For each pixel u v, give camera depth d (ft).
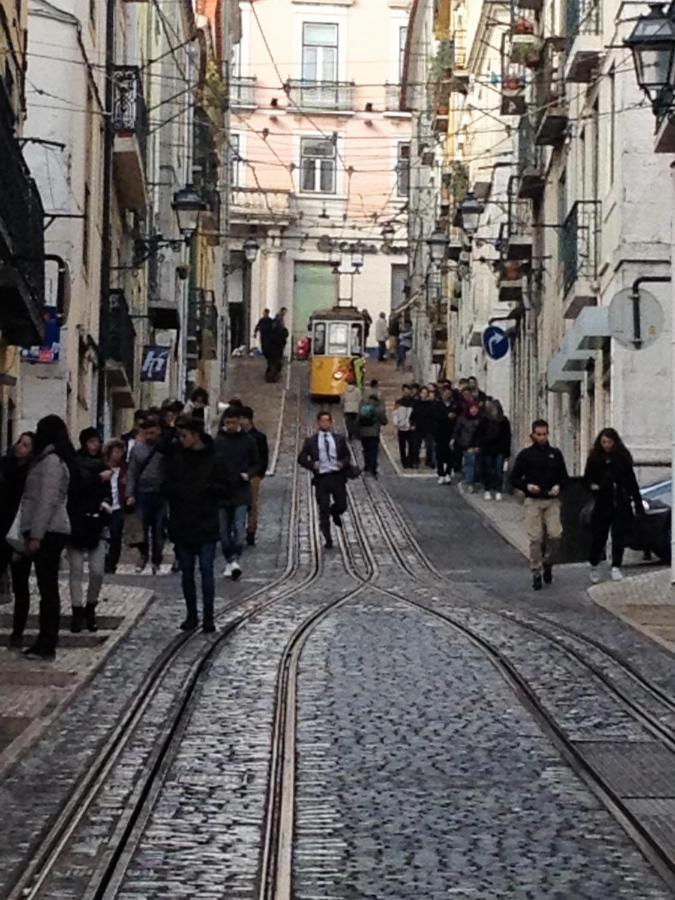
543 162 127.85
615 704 45.44
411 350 240.53
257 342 262.67
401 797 34.65
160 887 27.94
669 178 96.43
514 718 43.55
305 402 206.28
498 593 73.31
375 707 44.91
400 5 268.62
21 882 28.19
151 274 142.82
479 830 31.89
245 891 27.71
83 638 56.13
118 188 119.75
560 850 30.40
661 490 86.02
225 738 40.86
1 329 75.41
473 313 168.25
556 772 37.24
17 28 78.23
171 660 52.70
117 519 78.13
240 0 265.75
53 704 44.86
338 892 27.63
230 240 248.93
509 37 135.54
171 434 77.05
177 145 160.76
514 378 150.00
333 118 268.21
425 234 223.71
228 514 78.48
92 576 58.13
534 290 134.82
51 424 52.31
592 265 105.29
